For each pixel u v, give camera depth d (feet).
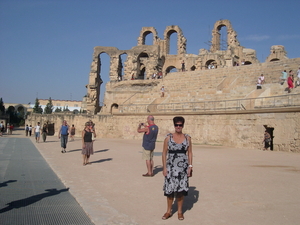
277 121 81.00
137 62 196.54
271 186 35.45
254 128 86.89
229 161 57.82
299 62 122.11
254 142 86.22
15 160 57.06
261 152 75.92
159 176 42.27
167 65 219.82
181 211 24.43
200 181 38.29
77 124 153.48
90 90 197.16
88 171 45.65
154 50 193.16
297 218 24.23
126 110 142.31
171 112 111.34
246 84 128.16
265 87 107.34
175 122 25.72
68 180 38.22
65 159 59.93
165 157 25.50
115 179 39.70
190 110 112.68
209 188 34.42
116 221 23.27
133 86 180.96
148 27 224.33
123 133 131.54
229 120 93.91
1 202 28.22
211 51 226.99
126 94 180.04
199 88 140.26
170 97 132.16
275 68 127.85
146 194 31.99
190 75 158.20
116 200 29.43
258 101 96.27
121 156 65.72
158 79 174.50
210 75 148.56
